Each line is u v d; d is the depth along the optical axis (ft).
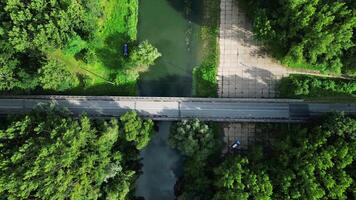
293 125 305.53
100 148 278.87
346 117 282.77
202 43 317.63
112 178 286.25
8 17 296.10
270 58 312.09
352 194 264.11
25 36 289.53
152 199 316.40
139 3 322.14
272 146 296.71
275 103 305.32
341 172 261.85
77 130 273.54
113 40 318.86
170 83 317.83
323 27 268.82
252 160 285.64
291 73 310.45
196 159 288.30
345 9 263.90
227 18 316.60
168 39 320.29
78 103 311.88
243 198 263.49
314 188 259.39
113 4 320.50
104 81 317.22
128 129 284.41
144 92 318.65
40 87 316.40
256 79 312.09
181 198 289.53
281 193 269.03
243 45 314.14
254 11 296.92
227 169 276.00
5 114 313.73
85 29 303.68
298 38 284.82
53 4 291.38
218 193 276.82
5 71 296.51
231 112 306.35
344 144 265.95
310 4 265.54
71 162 268.82
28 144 272.10
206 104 307.58
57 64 297.94
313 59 281.95
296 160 273.33
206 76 314.35
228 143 312.71
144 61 303.27
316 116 303.07
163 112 308.81
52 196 263.90
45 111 293.84
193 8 319.88
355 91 303.89
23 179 265.75
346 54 284.41
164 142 317.42
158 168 317.22
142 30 322.14
